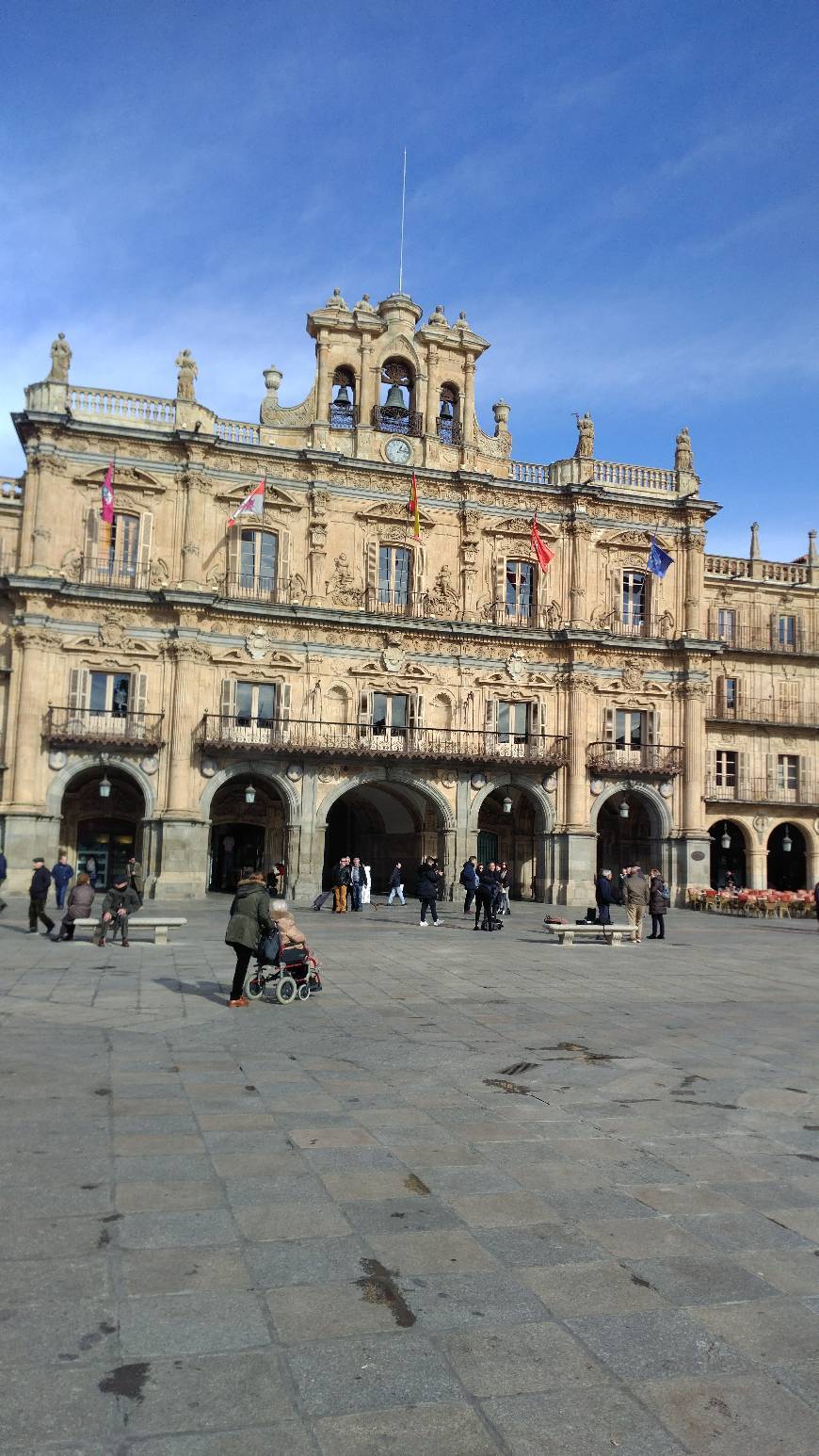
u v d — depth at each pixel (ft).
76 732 151.43
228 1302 21.38
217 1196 27.37
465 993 66.69
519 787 173.78
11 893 145.07
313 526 167.02
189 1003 59.47
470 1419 17.53
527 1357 19.56
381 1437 16.96
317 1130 33.81
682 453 188.24
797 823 195.62
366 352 173.06
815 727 195.52
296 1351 19.51
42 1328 20.03
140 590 155.43
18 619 151.33
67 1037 48.37
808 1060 46.96
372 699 168.04
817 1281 23.21
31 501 154.10
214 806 179.11
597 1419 17.63
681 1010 61.67
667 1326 20.92
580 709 175.22
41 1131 32.68
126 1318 20.52
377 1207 26.96
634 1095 39.70
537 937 106.42
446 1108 37.11
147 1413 17.39
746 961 88.94
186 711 156.56
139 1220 25.55
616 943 102.73
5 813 147.02
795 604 202.08
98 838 168.76
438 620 168.96
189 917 122.52
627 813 177.17
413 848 180.86
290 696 163.43
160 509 160.76
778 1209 27.61
